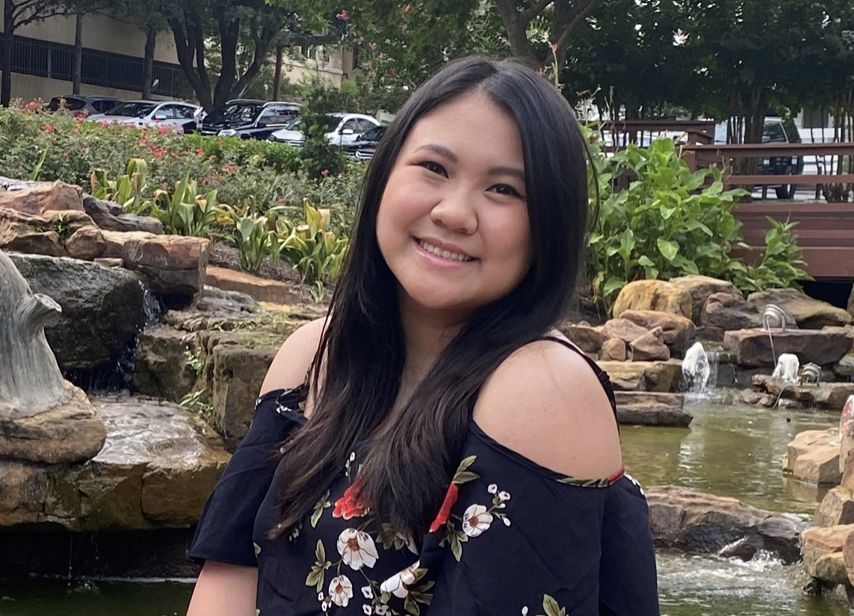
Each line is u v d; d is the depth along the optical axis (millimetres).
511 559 1397
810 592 4152
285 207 12125
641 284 12070
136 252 7297
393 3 22078
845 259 14508
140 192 10680
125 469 4160
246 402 4648
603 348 10438
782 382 9773
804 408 9445
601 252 13227
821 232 14852
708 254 13602
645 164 14336
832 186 19703
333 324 1703
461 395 1482
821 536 4172
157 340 6520
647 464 6652
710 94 22578
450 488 1437
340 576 1506
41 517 4016
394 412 1603
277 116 27516
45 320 4133
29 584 4176
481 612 1392
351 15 22578
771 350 10672
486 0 22875
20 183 8969
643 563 1547
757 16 21062
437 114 1597
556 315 1554
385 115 27891
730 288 12367
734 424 8430
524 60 1664
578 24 21078
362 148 24188
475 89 1595
